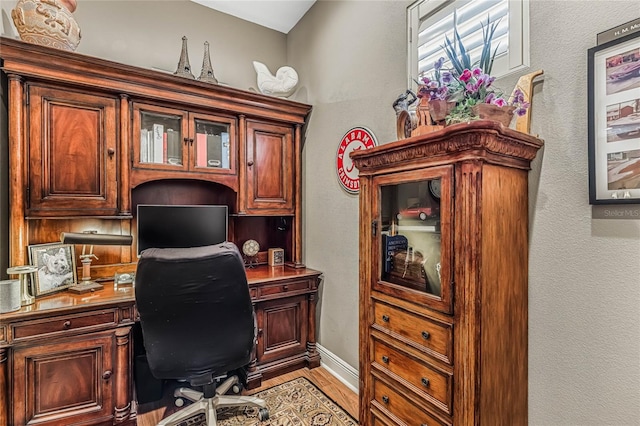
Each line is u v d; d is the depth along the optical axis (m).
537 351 1.20
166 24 2.47
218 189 2.67
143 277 1.38
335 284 2.34
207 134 2.32
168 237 2.24
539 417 1.20
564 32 1.13
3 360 1.49
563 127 1.13
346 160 2.23
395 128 1.86
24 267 1.65
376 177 1.41
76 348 1.65
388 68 1.91
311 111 2.63
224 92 2.25
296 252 2.64
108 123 1.93
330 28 2.42
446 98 1.18
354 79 2.17
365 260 1.47
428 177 1.17
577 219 1.10
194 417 1.88
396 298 1.32
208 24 2.65
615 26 1.01
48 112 1.76
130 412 1.79
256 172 2.46
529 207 1.23
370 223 1.44
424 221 1.25
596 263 1.05
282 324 2.36
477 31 1.45
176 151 2.22
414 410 1.24
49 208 1.76
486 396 1.06
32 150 1.72
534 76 1.20
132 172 2.02
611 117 1.01
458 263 1.06
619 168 1.00
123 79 1.93
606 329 1.03
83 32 2.17
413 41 1.75
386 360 1.37
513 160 1.14
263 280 2.22
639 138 0.95
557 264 1.15
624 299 0.99
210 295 1.46
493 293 1.08
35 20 1.68
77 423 1.65
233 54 2.76
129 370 1.80
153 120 2.14
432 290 1.21
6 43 1.60
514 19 1.28
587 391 1.08
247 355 1.64
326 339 2.44
